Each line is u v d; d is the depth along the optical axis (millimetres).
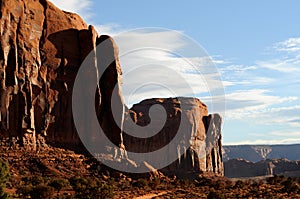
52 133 69312
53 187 50625
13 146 64125
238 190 62844
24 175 56781
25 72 68750
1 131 64812
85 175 62469
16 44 69188
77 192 49594
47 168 60406
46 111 69375
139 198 51438
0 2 68938
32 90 68938
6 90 66375
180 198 52281
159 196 52750
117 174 66250
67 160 65062
